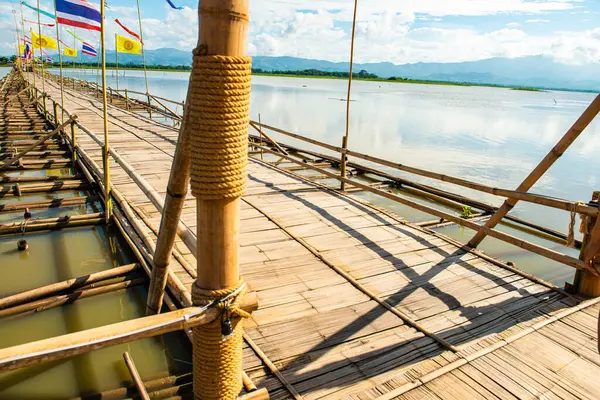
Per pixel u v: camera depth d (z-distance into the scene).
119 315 3.70
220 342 1.82
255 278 3.85
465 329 3.19
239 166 1.60
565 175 10.67
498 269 4.21
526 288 3.85
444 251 4.62
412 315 3.35
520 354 2.90
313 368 2.70
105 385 2.84
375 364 2.76
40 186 6.77
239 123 1.55
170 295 3.66
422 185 8.02
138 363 3.07
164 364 3.07
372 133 16.67
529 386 2.59
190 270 3.84
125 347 3.22
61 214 6.11
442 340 3.01
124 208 4.84
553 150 3.75
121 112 15.32
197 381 1.93
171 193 2.13
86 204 6.60
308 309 3.38
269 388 2.52
